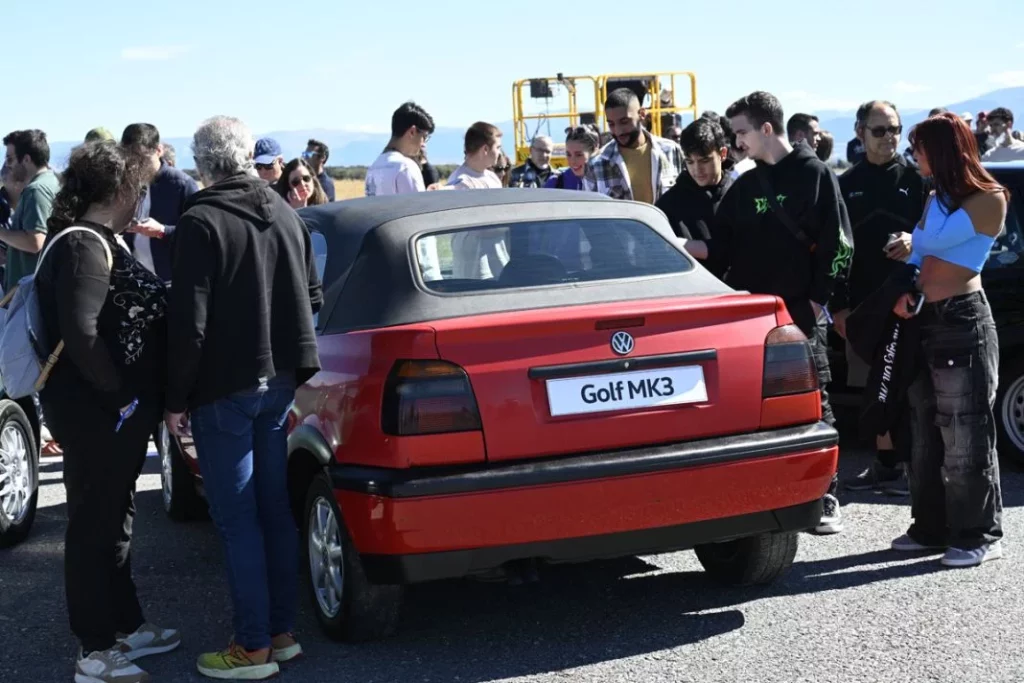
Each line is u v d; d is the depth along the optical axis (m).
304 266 4.28
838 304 6.04
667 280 4.63
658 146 8.24
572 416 4.10
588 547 4.11
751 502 4.28
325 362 4.43
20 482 6.20
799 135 9.30
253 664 4.22
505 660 4.30
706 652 4.30
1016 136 15.16
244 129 4.23
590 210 4.90
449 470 4.00
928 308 5.23
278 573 4.35
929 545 5.41
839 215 5.46
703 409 4.27
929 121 5.18
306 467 4.72
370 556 4.09
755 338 4.38
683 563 5.43
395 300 4.39
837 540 5.71
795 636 4.43
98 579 4.23
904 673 4.03
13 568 5.73
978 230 5.11
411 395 4.01
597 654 4.32
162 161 8.16
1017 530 5.78
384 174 7.92
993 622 4.50
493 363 4.06
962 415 5.18
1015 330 6.92
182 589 5.34
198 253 3.98
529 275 4.51
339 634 4.51
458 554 4.00
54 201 4.13
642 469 4.08
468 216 4.73
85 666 4.21
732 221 5.69
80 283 3.96
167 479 6.58
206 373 4.07
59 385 4.15
